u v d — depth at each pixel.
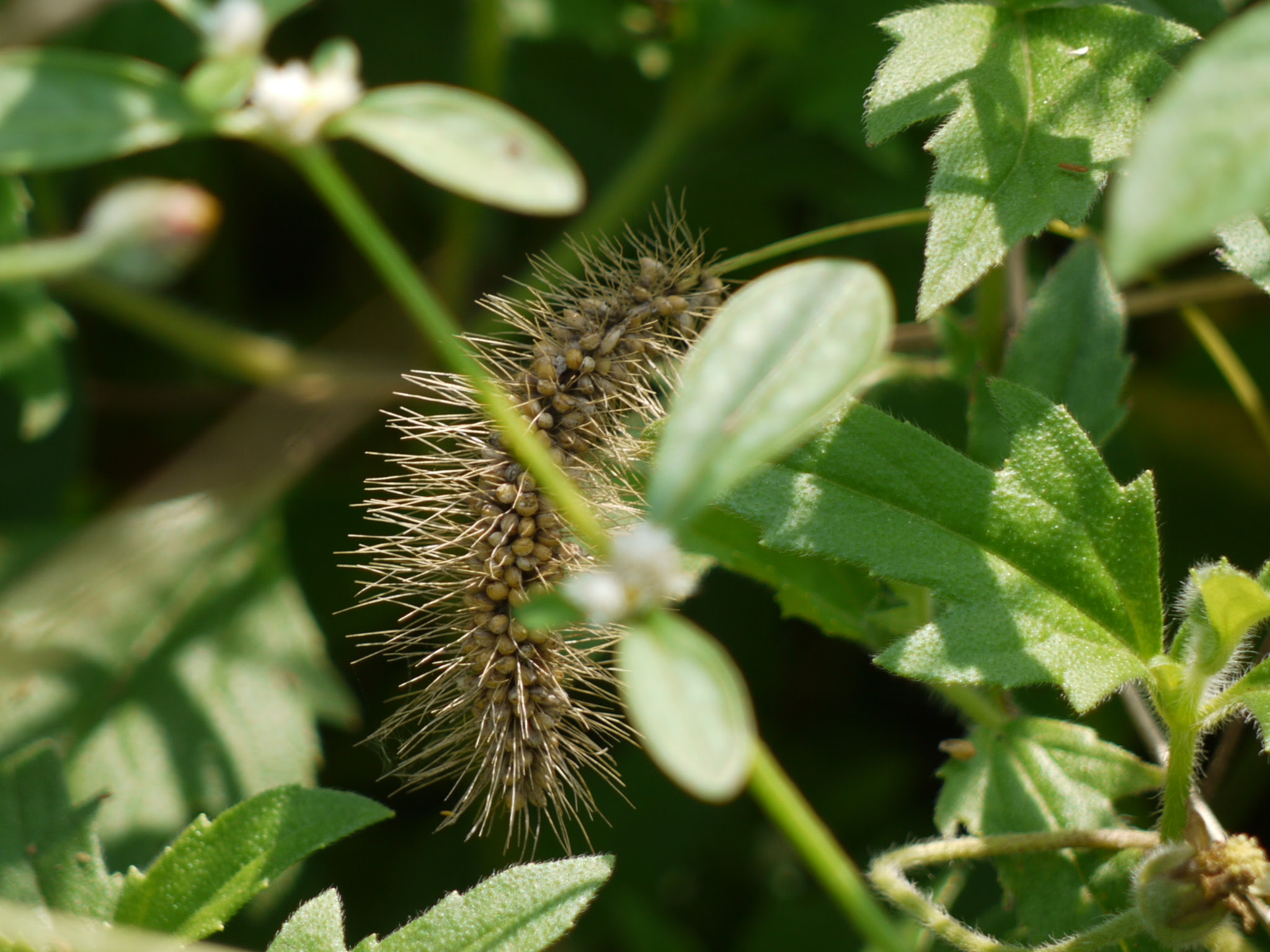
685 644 0.25
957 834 0.35
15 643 0.35
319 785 0.36
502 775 0.29
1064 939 0.30
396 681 0.37
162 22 0.36
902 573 0.29
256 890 0.29
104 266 0.25
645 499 0.30
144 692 0.35
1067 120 0.30
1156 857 0.28
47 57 0.25
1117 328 0.32
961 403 0.35
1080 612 0.29
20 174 0.34
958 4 0.31
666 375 0.31
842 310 0.25
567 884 0.29
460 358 0.26
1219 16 0.32
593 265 0.33
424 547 0.30
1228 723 0.31
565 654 0.30
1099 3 0.31
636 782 0.37
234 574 0.36
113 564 0.36
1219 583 0.28
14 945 0.29
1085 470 0.29
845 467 0.29
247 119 0.25
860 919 0.26
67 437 0.37
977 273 0.29
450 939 0.29
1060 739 0.31
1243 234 0.30
